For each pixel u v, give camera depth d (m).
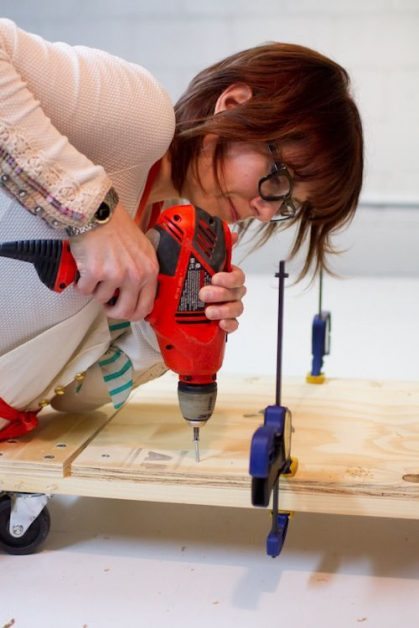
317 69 1.20
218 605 1.11
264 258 4.66
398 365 2.66
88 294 1.09
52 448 1.27
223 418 1.43
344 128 1.21
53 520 1.37
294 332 3.21
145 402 1.54
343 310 3.64
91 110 1.07
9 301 1.17
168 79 4.50
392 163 4.38
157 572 1.20
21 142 0.96
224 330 1.16
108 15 4.44
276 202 1.23
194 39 4.43
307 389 1.61
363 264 4.54
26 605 1.10
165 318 1.14
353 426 1.38
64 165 0.99
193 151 1.23
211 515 1.40
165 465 1.20
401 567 1.22
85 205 0.99
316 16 4.29
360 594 1.14
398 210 4.43
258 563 1.23
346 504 1.14
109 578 1.18
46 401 1.35
